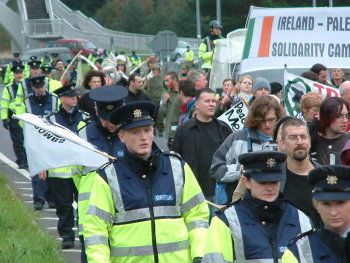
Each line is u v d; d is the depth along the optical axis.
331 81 28.20
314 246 9.73
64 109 19.72
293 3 107.19
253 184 10.85
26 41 152.62
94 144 15.39
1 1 162.50
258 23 23.70
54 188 20.67
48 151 15.78
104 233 11.77
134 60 74.44
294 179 13.17
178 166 12.06
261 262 10.76
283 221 10.92
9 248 18.69
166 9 161.12
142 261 11.80
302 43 23.62
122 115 11.88
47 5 156.50
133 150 11.90
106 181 11.89
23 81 29.22
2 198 24.75
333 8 23.55
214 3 117.94
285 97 21.62
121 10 177.00
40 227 22.48
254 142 15.35
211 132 18.23
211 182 18.16
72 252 20.53
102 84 23.03
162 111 33.88
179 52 84.00
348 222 9.74
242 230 10.80
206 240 10.87
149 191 11.88
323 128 15.02
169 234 11.85
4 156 37.12
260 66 23.72
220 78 38.16
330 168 9.67
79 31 149.88
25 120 14.84
